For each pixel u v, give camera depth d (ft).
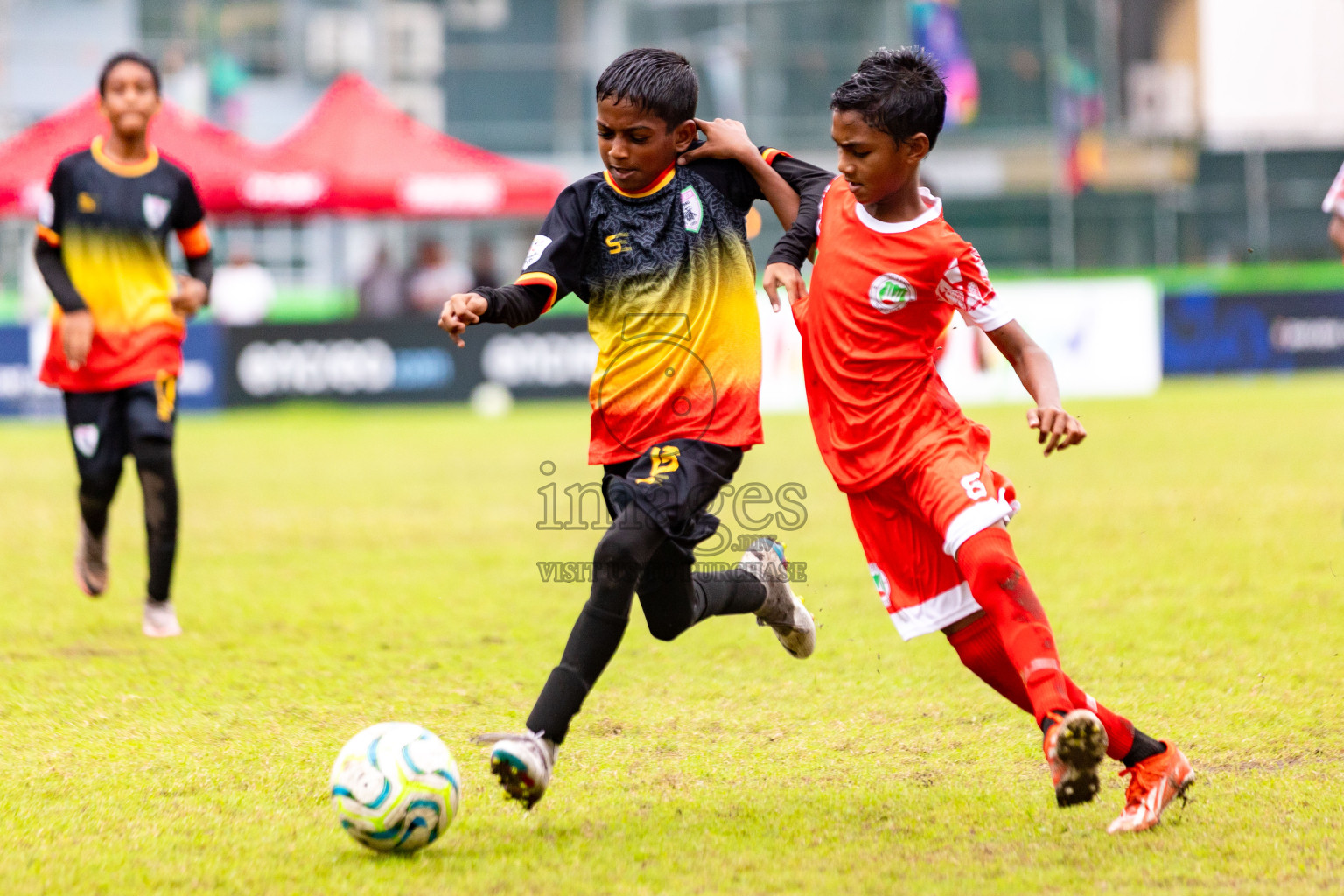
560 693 39.52
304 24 271.90
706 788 43.80
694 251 44.04
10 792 43.45
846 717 52.06
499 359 212.43
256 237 251.80
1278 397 193.88
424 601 77.15
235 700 55.52
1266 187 269.85
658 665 60.80
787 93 279.28
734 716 52.31
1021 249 274.77
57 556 94.63
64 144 203.21
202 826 40.01
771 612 48.93
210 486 129.90
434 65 282.56
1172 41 289.12
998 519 39.63
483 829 39.83
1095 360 212.84
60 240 67.77
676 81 43.16
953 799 42.11
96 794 43.29
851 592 77.15
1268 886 34.06
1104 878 35.01
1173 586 74.95
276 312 225.97
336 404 209.26
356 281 254.68
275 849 37.91
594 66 286.25
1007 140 277.64
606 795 43.06
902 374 41.57
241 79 268.41
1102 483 117.70
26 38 262.47
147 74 69.05
